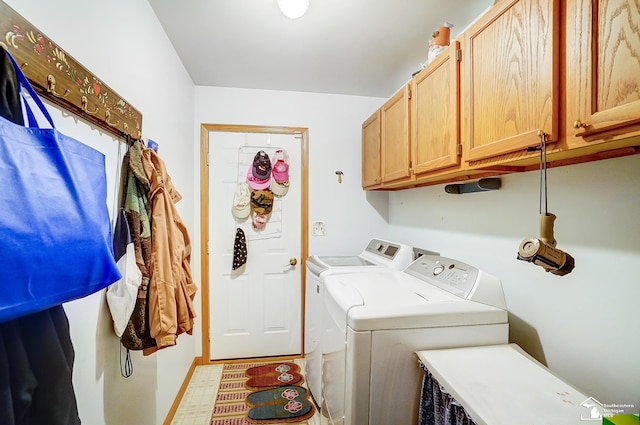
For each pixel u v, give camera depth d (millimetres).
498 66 973
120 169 1165
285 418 1815
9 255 479
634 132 625
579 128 720
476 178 1489
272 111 2557
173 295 1171
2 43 611
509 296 1334
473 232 1590
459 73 1187
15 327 565
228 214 2514
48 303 542
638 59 601
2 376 534
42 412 599
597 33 677
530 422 719
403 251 1967
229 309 2521
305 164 2604
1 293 468
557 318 1103
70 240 581
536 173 1190
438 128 1334
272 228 2572
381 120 2072
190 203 2303
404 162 1689
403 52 1932
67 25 860
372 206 2725
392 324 1108
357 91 2594
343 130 2672
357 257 2387
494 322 1179
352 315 1116
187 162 2219
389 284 1509
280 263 2584
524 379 910
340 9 1502
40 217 527
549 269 896
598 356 957
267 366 2451
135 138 1273
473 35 1097
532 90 841
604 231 943
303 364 2486
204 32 1713
